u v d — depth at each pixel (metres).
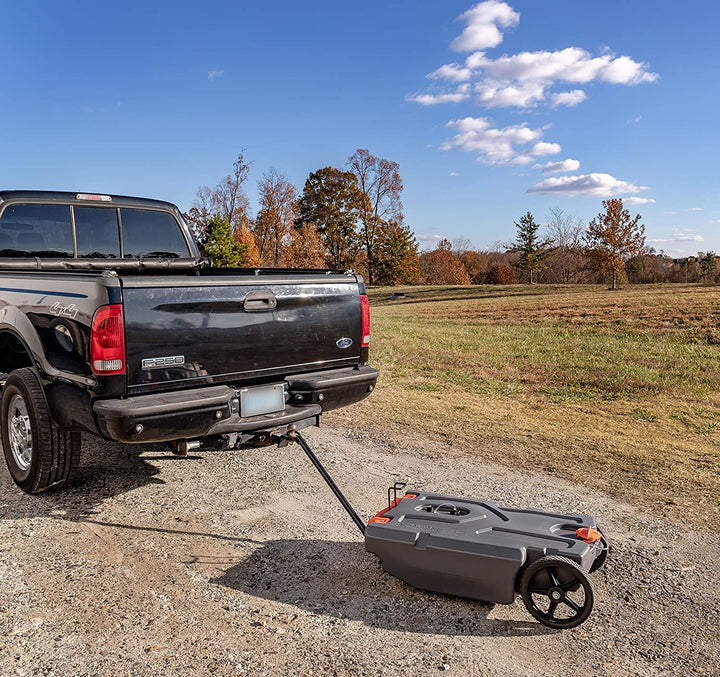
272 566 3.63
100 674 2.62
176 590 3.34
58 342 3.99
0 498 4.66
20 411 4.67
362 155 71.94
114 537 4.01
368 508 4.52
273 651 2.80
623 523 4.21
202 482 5.05
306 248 66.00
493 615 3.13
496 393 8.76
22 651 2.78
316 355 4.59
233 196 60.22
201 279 3.95
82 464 5.46
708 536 4.01
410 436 6.41
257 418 4.16
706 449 5.91
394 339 16.02
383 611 3.15
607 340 15.07
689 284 37.12
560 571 2.92
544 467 5.39
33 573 3.52
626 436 6.39
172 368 3.83
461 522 3.29
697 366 10.81
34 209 5.29
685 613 3.13
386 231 71.94
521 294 39.28
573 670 2.67
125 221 5.86
